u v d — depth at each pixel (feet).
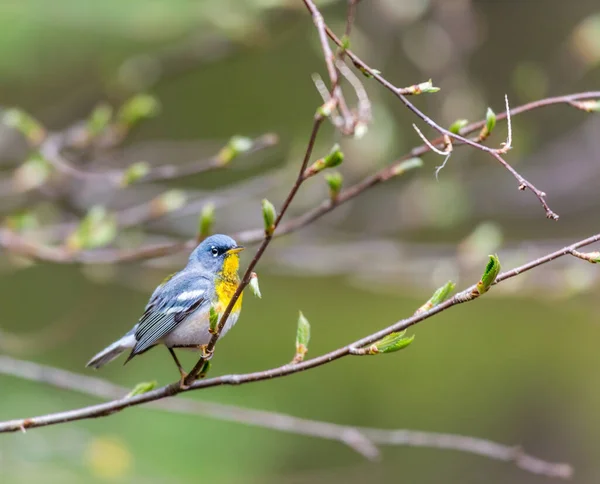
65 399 42.09
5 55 35.65
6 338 35.60
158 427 41.39
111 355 24.54
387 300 53.93
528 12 51.78
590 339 53.11
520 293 33.88
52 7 34.91
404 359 50.34
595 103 20.86
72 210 38.91
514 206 52.75
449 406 47.80
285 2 33.04
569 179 53.01
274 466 41.22
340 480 43.65
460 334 53.11
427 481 46.68
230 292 24.82
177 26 35.47
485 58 51.49
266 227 16.08
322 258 38.11
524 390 49.57
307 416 44.09
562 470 25.17
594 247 43.93
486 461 48.21
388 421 46.26
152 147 46.62
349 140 35.04
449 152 16.97
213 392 42.91
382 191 49.29
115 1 34.91
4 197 37.76
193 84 49.78
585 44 33.24
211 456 40.22
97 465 34.71
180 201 29.76
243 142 27.17
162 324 23.82
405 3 38.22
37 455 36.22
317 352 48.32
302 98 49.65
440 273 32.53
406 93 16.87
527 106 21.43
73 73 40.63
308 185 38.09
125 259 27.55
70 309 49.03
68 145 31.37
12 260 33.04
